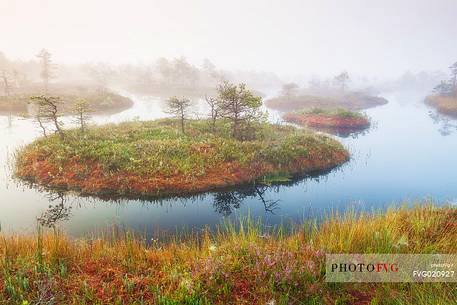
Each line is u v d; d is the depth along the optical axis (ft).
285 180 66.13
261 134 87.97
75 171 59.88
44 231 42.42
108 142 71.72
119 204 52.90
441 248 26.84
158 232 42.78
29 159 65.87
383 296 20.98
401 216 34.76
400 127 144.15
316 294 21.15
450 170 80.07
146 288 22.12
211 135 82.69
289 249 26.81
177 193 56.80
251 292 21.65
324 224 33.12
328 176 72.13
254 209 52.26
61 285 22.52
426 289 21.07
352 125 139.23
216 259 24.68
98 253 27.91
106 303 20.80
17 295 20.74
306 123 145.69
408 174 75.87
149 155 65.51
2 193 55.72
